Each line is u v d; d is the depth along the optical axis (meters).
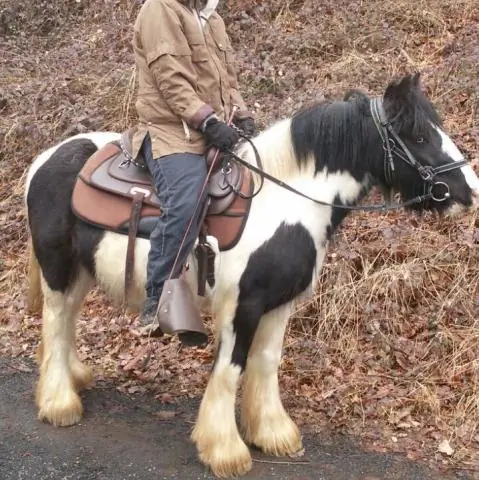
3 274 5.77
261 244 3.23
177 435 3.81
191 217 3.18
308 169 3.31
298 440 3.67
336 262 4.86
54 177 3.72
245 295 3.27
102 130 6.67
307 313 4.75
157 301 3.29
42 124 6.82
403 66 6.75
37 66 7.90
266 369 3.63
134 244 3.39
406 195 3.28
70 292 3.87
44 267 3.79
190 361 4.61
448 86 6.29
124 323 5.01
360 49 7.14
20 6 9.02
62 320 3.90
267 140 3.38
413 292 4.67
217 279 3.29
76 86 7.28
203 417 3.45
